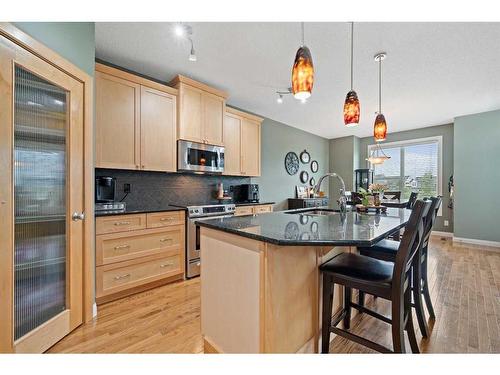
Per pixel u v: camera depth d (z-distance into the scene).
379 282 1.25
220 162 3.44
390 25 2.04
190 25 2.06
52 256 1.65
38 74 1.49
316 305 1.55
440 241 4.74
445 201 5.26
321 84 3.20
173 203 3.33
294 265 1.35
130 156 2.61
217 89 3.40
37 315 1.53
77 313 1.81
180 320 1.93
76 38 1.83
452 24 2.03
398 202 3.62
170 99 2.95
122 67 2.80
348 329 1.83
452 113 4.46
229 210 3.36
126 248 2.35
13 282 1.34
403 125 5.36
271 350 1.20
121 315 2.00
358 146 6.53
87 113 1.90
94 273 2.02
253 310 1.25
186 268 2.86
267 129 4.88
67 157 1.74
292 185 5.44
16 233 1.42
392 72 2.89
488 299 2.28
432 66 2.74
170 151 2.94
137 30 2.13
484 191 4.35
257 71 2.91
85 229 1.88
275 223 1.58
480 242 4.39
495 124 4.27
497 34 2.16
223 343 1.44
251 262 1.26
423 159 5.59
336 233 1.25
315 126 5.45
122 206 2.49
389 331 1.82
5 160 1.30
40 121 1.56
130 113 2.62
